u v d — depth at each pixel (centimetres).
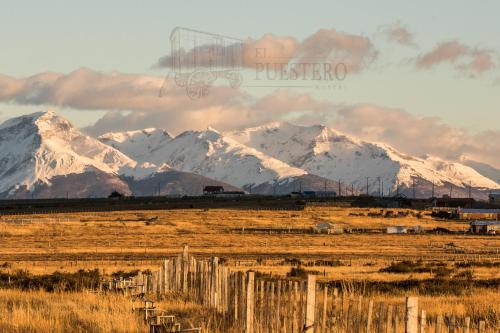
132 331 8550
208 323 8812
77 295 11775
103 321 8819
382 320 7206
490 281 17025
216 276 10144
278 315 8056
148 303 10719
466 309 10881
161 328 8519
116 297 11538
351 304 7556
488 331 8100
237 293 9169
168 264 12888
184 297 11656
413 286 15650
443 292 14575
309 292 7519
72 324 8931
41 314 9450
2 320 8875
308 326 7506
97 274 18350
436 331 6919
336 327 7638
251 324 8594
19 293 12219
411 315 6344
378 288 15038
